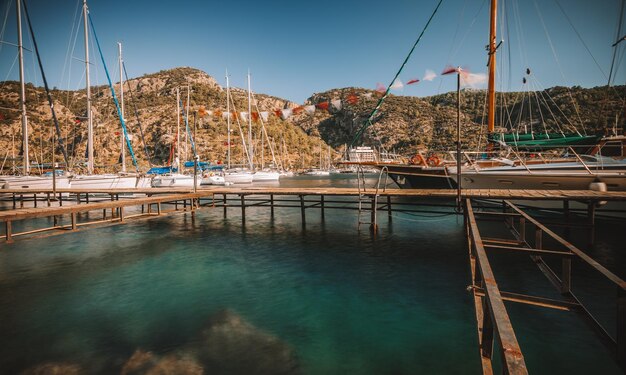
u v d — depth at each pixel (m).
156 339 7.44
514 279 10.47
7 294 10.12
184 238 17.97
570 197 12.73
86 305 9.34
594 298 8.92
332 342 7.30
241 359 6.64
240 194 21.95
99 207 14.48
